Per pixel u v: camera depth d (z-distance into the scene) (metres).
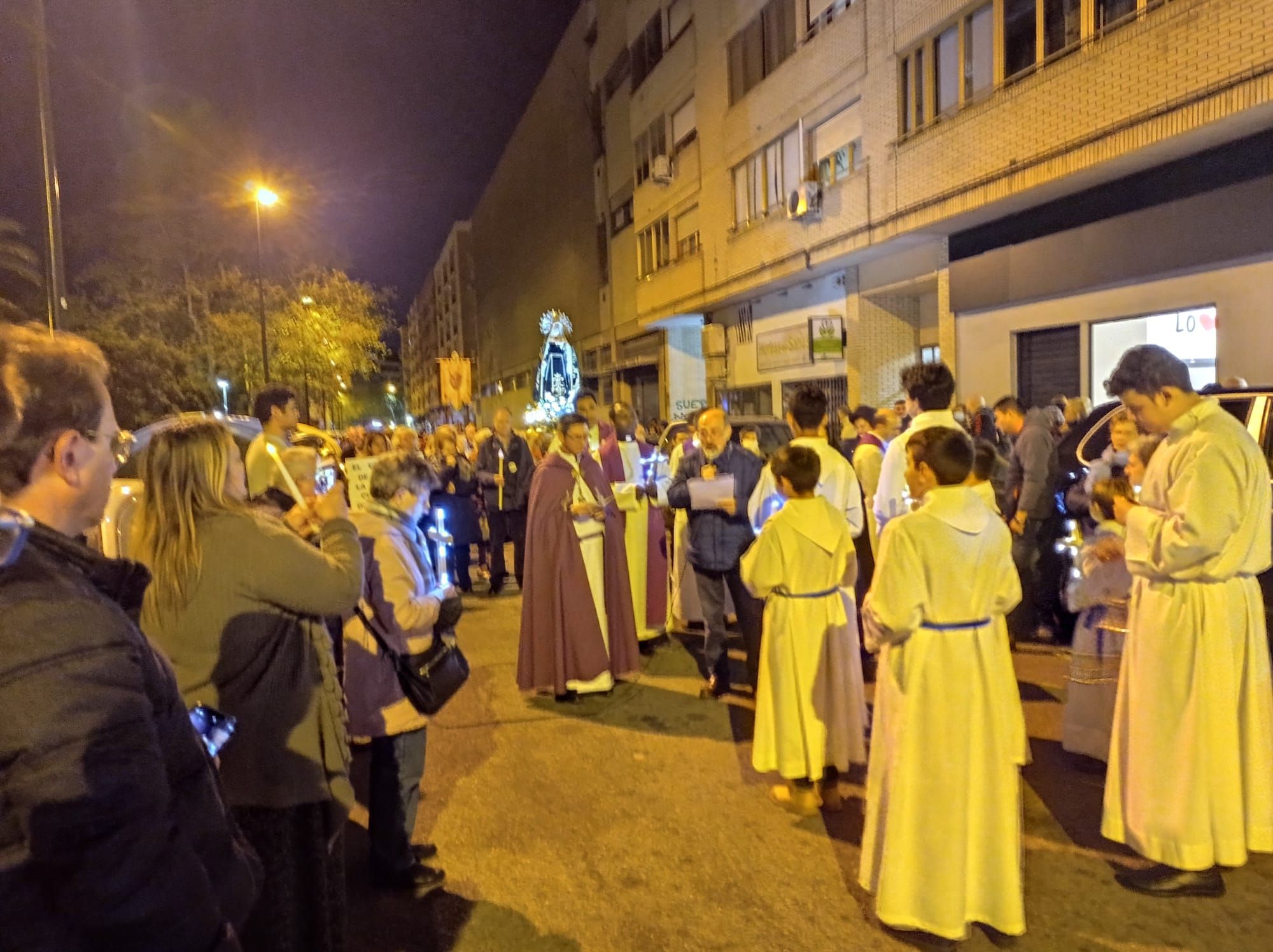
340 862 2.74
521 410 52.78
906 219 14.52
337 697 2.70
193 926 1.34
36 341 1.50
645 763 5.09
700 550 5.99
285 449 3.65
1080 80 10.87
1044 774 4.73
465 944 3.40
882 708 3.36
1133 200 11.18
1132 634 3.67
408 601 3.53
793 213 17.75
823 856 3.98
